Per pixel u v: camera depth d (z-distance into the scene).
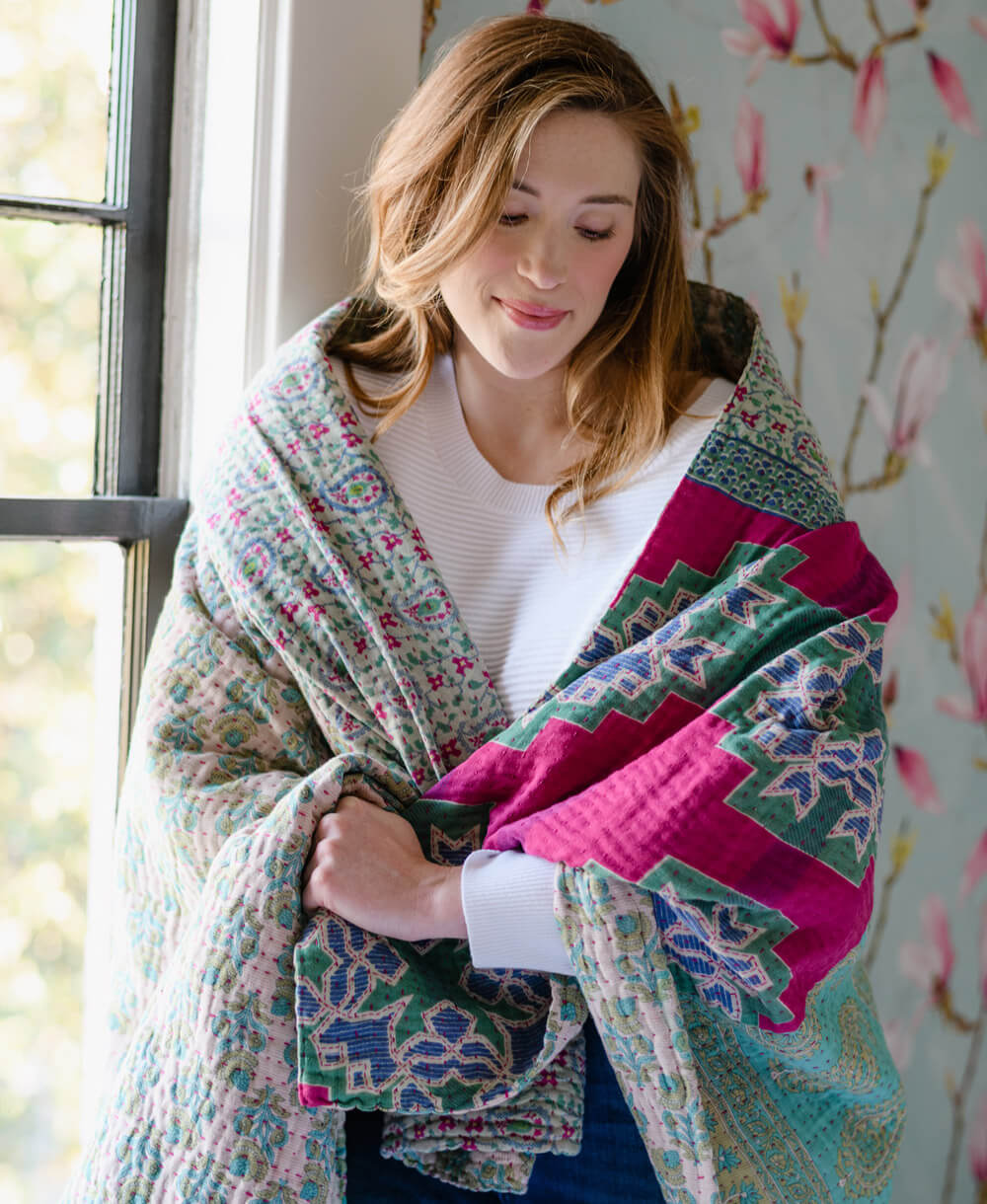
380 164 1.05
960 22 1.61
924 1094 1.75
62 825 1.96
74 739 1.96
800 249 1.52
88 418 1.66
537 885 0.88
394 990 0.90
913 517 1.67
